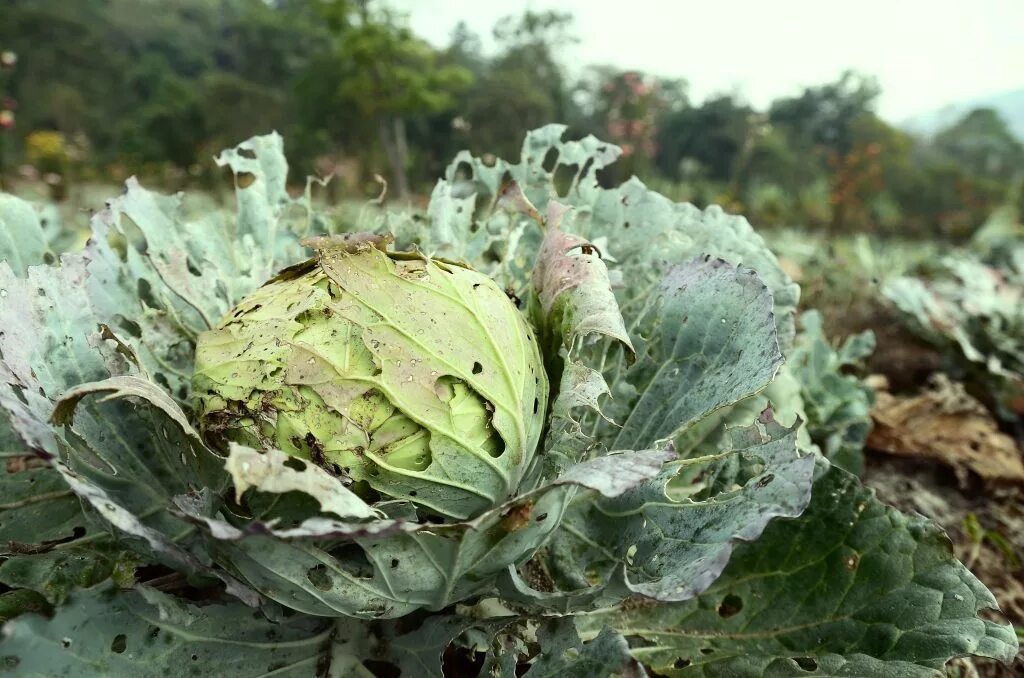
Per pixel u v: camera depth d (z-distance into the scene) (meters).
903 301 1.00
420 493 0.30
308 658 0.32
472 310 0.32
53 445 0.27
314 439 0.30
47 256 0.40
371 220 0.54
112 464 0.32
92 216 0.40
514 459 0.32
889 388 1.00
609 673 0.26
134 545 0.30
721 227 0.50
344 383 0.30
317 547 0.26
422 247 0.48
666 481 0.34
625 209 0.50
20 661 0.25
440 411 0.30
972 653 0.30
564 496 0.29
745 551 0.37
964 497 0.70
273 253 0.49
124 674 0.27
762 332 0.35
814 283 1.32
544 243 0.40
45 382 0.30
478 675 0.31
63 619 0.26
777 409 0.51
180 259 0.41
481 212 0.53
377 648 0.33
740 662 0.33
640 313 0.44
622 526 0.35
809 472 0.29
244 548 0.25
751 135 3.90
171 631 0.29
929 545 0.33
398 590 0.28
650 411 0.39
